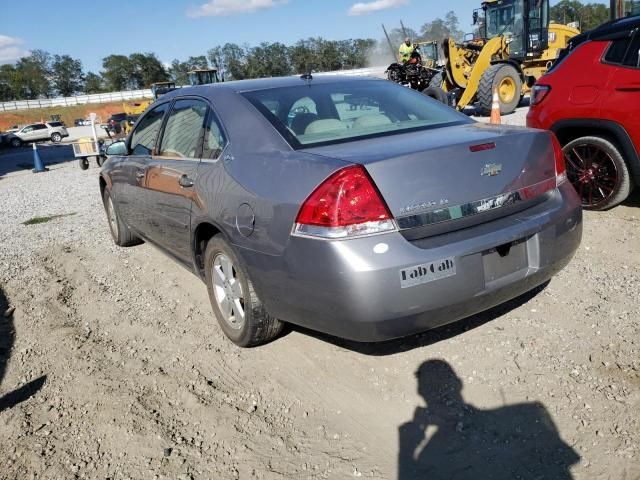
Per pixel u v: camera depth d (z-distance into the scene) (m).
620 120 5.05
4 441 2.92
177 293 4.71
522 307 3.77
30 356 3.82
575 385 2.92
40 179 15.34
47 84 126.44
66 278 5.30
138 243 6.13
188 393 3.21
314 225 2.65
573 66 5.49
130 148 5.14
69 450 2.82
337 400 3.02
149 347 3.81
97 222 7.58
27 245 6.65
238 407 3.05
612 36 5.21
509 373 3.07
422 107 3.83
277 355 3.49
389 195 2.61
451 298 2.68
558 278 4.17
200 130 3.85
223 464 2.63
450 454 2.54
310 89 3.80
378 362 3.30
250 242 3.03
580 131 5.54
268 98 3.61
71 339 4.00
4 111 79.00
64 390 3.36
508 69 14.84
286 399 3.07
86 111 80.38
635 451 2.44
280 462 2.61
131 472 2.62
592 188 5.55
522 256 2.97
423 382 3.08
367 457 2.58
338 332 2.79
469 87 15.30
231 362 3.50
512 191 2.96
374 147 2.90
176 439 2.83
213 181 3.43
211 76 31.08
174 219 4.04
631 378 2.94
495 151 2.92
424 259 2.59
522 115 14.86
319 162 2.77
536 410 2.77
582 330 3.43
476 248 2.71
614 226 5.14
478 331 3.51
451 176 2.76
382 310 2.58
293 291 2.84
